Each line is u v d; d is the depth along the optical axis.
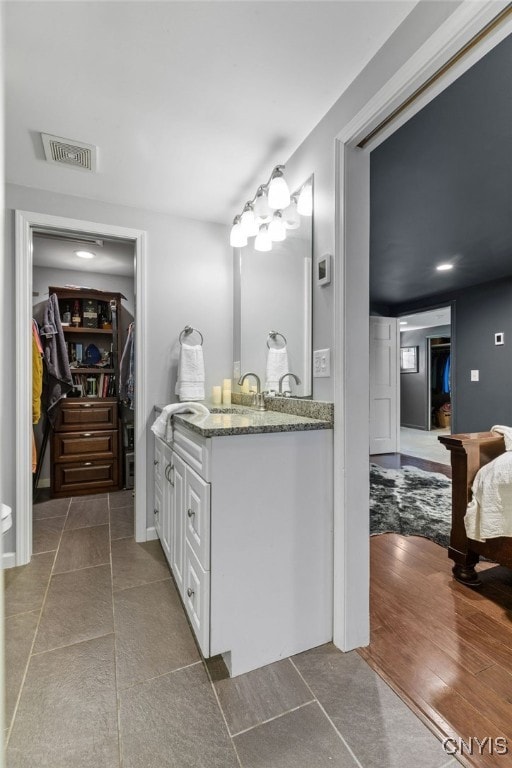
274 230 1.95
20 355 2.12
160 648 1.48
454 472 2.01
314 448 1.47
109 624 1.62
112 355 3.71
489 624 1.62
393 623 1.63
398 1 1.14
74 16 1.18
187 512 1.54
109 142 1.79
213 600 1.31
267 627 1.40
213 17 1.19
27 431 2.14
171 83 1.44
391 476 3.80
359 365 1.48
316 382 1.63
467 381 4.51
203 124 1.66
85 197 2.27
